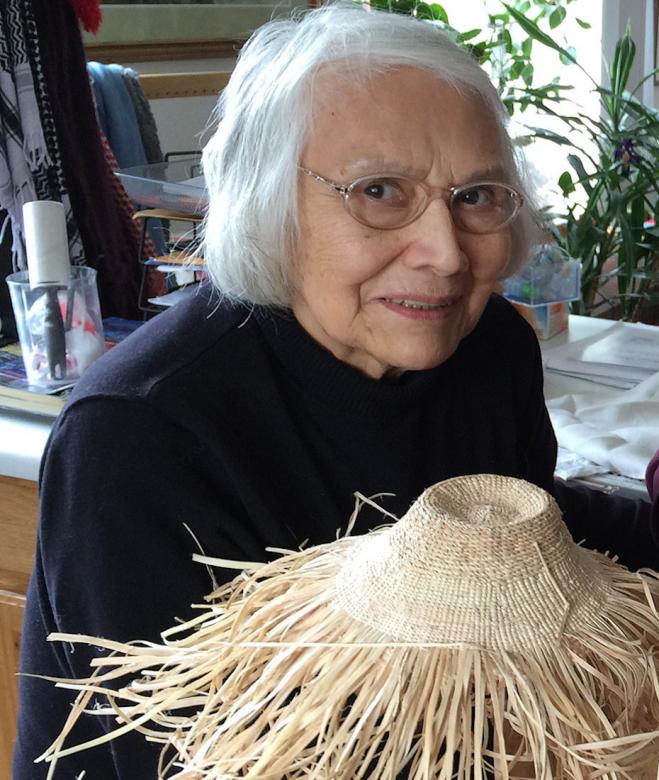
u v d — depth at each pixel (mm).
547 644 503
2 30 1481
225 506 853
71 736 871
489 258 889
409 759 515
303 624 562
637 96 3670
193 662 604
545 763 465
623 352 1744
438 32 849
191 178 1619
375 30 827
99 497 816
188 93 2186
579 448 1360
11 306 1541
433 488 575
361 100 809
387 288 853
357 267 835
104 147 1699
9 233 1562
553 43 2822
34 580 901
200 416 838
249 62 874
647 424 1432
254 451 881
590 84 3662
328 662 524
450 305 888
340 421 908
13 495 1222
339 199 823
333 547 662
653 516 1085
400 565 532
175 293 1550
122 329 1550
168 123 2285
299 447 892
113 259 1697
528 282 1741
